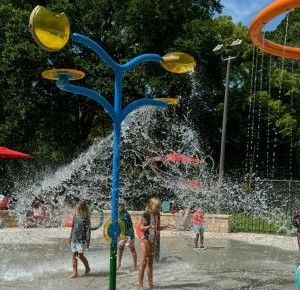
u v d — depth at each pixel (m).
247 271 10.51
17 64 25.47
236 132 32.09
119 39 26.77
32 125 27.95
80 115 29.47
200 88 29.11
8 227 18.23
